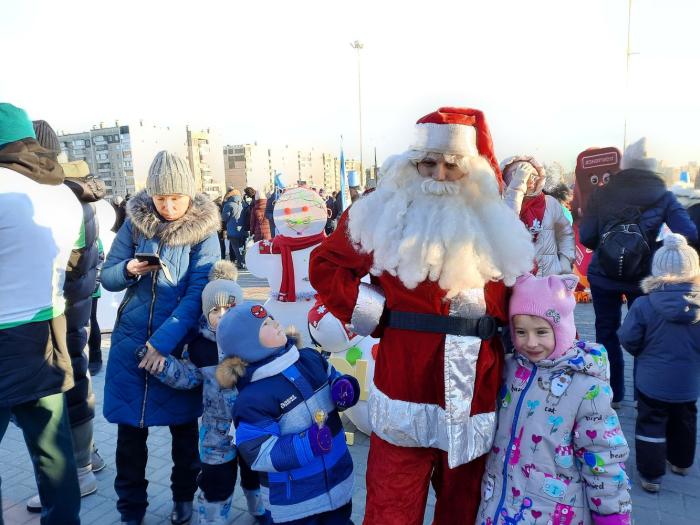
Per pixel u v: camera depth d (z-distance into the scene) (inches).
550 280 70.0
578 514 69.5
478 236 69.3
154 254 99.3
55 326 91.9
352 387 87.0
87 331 125.0
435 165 72.4
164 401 103.0
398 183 75.1
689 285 114.3
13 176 87.3
